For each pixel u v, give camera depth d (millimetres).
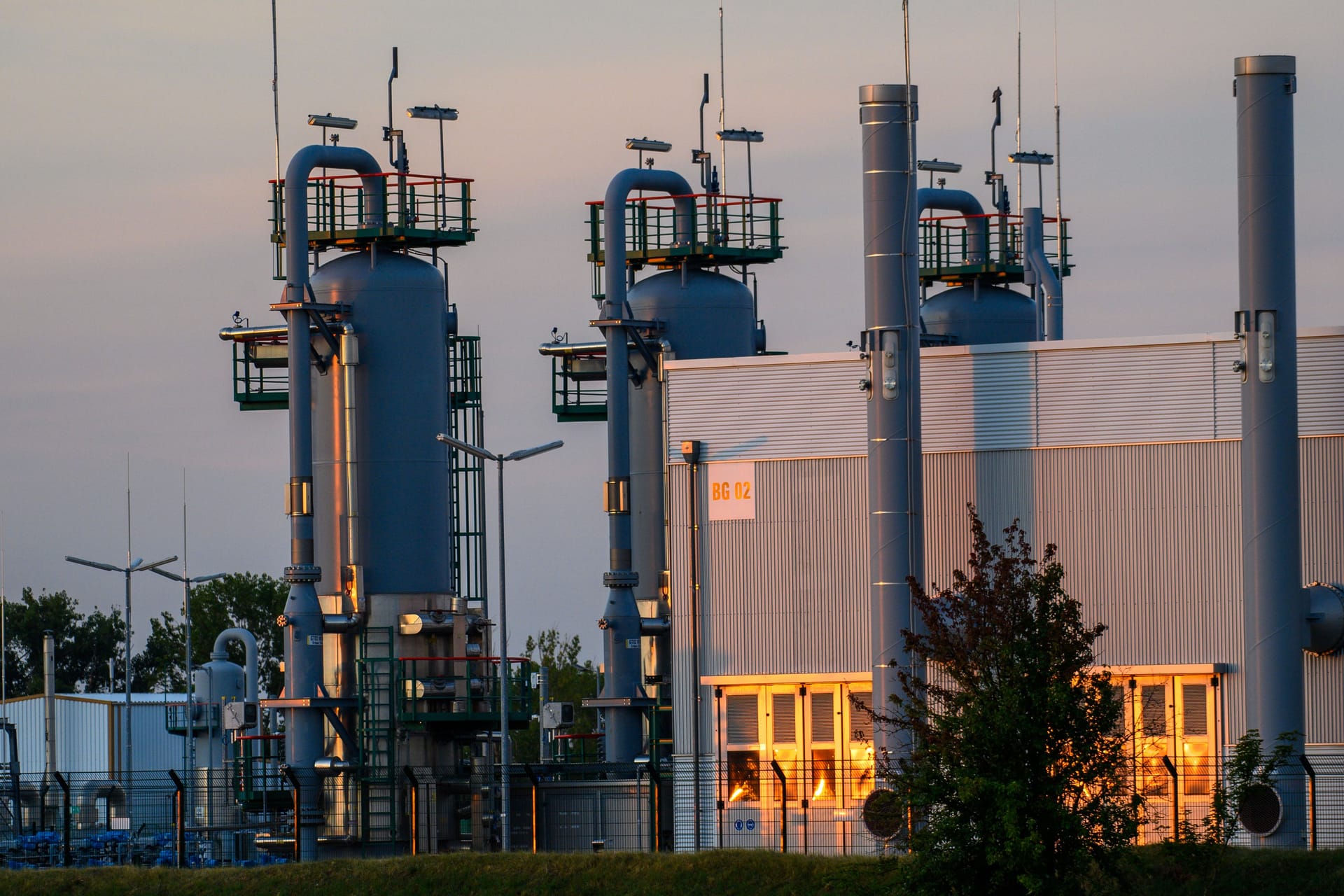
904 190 152625
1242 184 144750
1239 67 145250
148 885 142000
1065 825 106438
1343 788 142000
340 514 191500
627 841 184250
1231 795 117750
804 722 156125
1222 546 148125
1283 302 143625
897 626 149000
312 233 194375
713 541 159375
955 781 108500
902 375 150875
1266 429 143125
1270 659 142125
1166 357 150375
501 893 135375
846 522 156750
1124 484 150500
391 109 196875
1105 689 110688
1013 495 152500
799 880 130625
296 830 150500
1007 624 110375
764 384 159500
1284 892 121750
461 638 190625
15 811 189125
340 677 191000
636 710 193625
